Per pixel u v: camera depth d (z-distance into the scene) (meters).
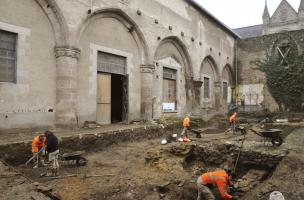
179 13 20.14
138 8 15.85
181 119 18.06
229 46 29.22
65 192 6.44
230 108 27.14
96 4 13.09
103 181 7.39
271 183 6.71
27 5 10.60
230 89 29.86
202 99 23.91
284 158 8.09
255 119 22.47
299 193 6.02
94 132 11.23
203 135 15.16
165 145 11.74
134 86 16.06
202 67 24.06
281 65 25.95
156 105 17.77
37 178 7.31
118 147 11.69
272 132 9.66
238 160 9.59
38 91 10.94
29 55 10.64
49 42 11.38
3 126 9.84
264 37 28.55
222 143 10.85
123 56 15.21
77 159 8.82
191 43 21.55
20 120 10.32
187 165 10.14
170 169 8.84
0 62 9.95
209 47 24.61
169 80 19.70
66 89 11.54
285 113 22.83
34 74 10.80
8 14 9.97
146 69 16.53
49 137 7.62
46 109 11.22
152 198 6.67
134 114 16.02
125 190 6.93
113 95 17.22
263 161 8.88
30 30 10.69
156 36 17.44
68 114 11.56
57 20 11.51
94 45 13.31
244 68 29.81
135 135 13.17
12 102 10.11
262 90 28.22
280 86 25.38
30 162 8.79
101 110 14.10
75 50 11.89
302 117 21.31
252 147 9.79
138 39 16.20
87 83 12.91
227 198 5.71
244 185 6.97
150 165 9.13
